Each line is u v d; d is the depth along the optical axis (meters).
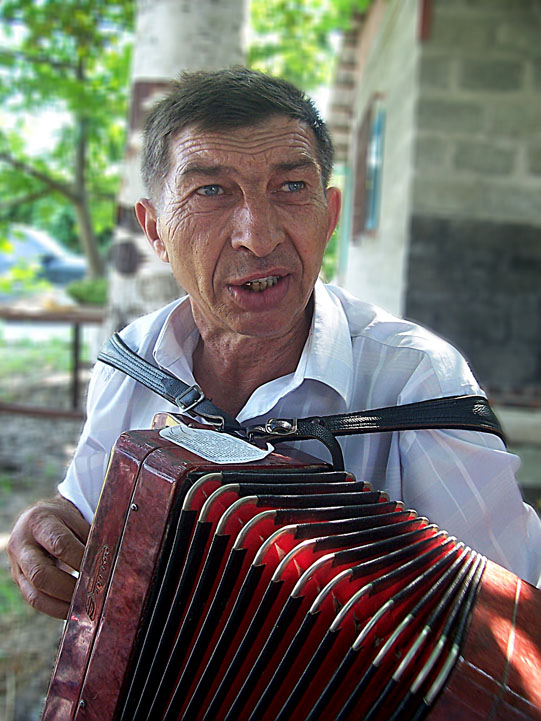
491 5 5.09
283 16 8.88
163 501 1.03
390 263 6.09
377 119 7.30
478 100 5.17
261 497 1.03
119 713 1.06
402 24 6.05
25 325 13.20
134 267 2.97
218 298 1.28
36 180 9.95
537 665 0.91
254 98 1.20
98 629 1.08
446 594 0.97
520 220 5.25
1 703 2.62
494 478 1.31
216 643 1.01
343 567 1.00
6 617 3.23
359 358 1.40
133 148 3.00
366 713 0.89
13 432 6.35
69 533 1.40
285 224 1.23
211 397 1.49
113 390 1.56
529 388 5.32
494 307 5.31
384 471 1.37
